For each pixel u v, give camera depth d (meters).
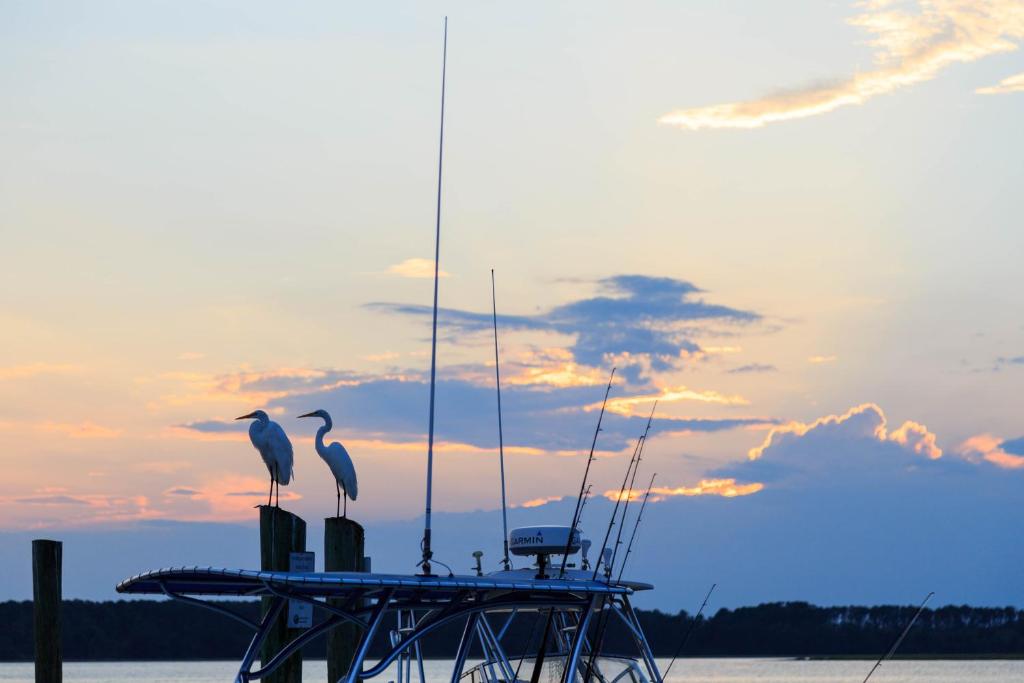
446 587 10.91
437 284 13.91
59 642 18.16
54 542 18.27
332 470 17.11
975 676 159.38
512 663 16.38
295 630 15.62
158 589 11.57
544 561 15.31
